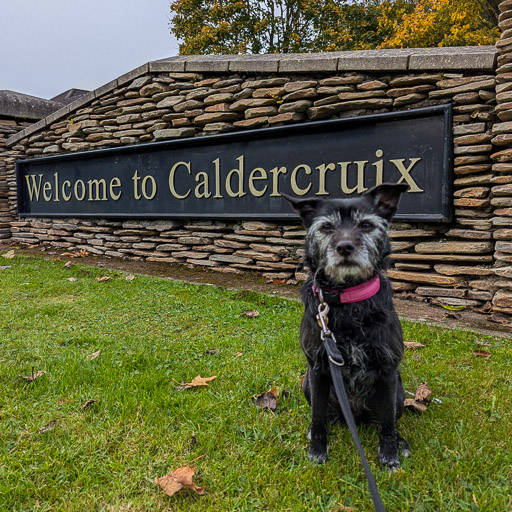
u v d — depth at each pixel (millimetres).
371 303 1005
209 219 2537
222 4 8344
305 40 8750
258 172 2307
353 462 1021
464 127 1785
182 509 879
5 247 3496
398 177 1939
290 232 2250
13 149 3615
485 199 1769
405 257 1971
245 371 1379
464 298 1840
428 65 1837
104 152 2855
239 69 2303
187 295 2137
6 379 1329
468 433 1084
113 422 1134
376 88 1967
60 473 980
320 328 1016
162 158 2643
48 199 3352
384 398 1016
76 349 1537
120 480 952
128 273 2553
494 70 1753
